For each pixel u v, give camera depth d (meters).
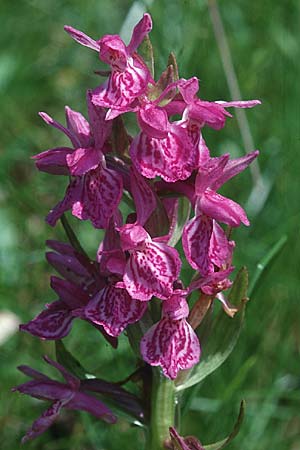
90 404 0.28
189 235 0.26
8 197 0.38
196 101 0.26
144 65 0.26
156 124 0.25
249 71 0.40
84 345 0.35
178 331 0.27
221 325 0.28
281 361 0.34
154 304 0.27
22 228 0.38
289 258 0.35
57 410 0.27
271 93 0.40
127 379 0.28
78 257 0.27
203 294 0.27
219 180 0.27
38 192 0.39
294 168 0.37
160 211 0.26
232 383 0.31
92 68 0.47
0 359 0.34
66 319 0.27
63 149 0.27
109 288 0.26
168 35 0.38
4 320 0.35
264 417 0.33
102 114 0.26
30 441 0.33
